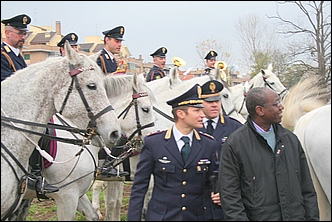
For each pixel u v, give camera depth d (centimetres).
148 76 821
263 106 318
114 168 548
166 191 327
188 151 331
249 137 320
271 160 316
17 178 385
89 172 487
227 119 405
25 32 488
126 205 807
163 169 325
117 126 418
